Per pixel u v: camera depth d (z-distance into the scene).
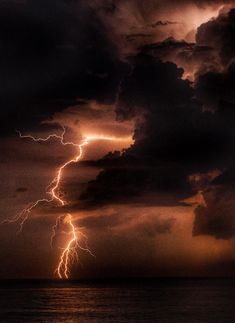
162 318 57.44
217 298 87.19
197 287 133.62
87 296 97.56
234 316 58.91
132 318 57.72
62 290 125.44
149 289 125.12
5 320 57.06
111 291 117.25
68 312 64.88
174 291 113.00
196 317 58.06
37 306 73.81
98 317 59.16
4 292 115.38
